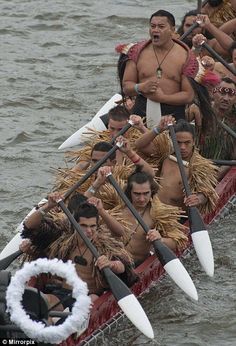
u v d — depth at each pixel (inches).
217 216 1251.8
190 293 1040.2
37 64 1879.9
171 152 1179.9
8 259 1037.2
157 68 1248.2
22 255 1110.4
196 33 1435.8
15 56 1918.1
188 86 1246.9
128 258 1015.0
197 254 1112.8
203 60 1320.1
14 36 2027.6
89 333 971.9
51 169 1443.2
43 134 1572.3
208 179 1186.0
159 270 1096.2
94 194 1082.7
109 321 1002.1
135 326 991.6
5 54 1927.9
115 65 1877.5
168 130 1179.9
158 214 1095.0
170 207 1100.5
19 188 1376.7
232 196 1291.8
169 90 1248.8
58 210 1063.0
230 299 1084.5
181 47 1256.8
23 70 1844.2
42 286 995.9
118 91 1749.5
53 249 1021.8
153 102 1242.6
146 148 1182.3
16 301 870.4
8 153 1493.6
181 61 1246.3
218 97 1315.2
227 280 1126.4
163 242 1079.0
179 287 1060.5
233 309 1063.0
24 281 872.9
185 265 1151.6
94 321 976.9
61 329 868.6
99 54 1940.2
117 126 1205.7
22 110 1667.1
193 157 1183.6
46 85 1774.1
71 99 1712.6
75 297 872.9
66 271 872.9
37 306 900.6
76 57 1921.8
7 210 1306.6
